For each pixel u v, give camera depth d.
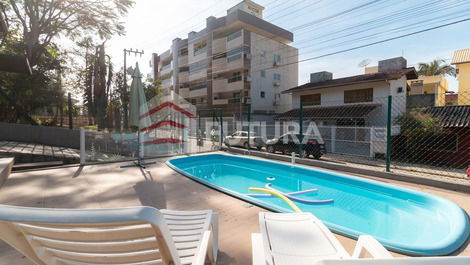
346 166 6.57
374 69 27.48
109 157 8.45
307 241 1.99
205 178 7.42
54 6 15.20
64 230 1.10
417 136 12.15
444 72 27.56
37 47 15.06
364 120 17.88
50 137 10.98
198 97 32.81
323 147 12.15
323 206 4.88
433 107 14.42
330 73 23.39
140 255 1.27
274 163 7.88
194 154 9.45
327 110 19.56
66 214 0.94
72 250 1.23
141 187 4.90
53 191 4.56
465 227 3.03
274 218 2.38
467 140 11.36
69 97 12.63
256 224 3.22
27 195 4.31
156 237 1.15
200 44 31.50
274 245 1.93
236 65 26.50
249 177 7.53
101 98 18.06
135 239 1.18
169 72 38.12
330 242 1.98
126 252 1.24
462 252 2.55
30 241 1.14
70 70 19.39
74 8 15.28
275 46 28.88
